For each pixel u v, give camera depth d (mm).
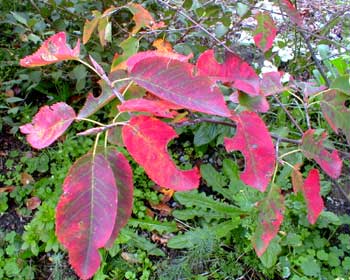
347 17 2686
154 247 2141
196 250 2016
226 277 2043
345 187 2432
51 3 2264
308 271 1984
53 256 2074
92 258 703
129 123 725
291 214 2240
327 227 2248
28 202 2295
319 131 2012
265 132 901
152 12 2348
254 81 931
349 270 2025
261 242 1085
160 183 726
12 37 2727
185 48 2031
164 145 717
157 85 745
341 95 1174
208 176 2371
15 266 2035
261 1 1886
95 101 821
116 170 785
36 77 2455
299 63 2543
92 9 2373
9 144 2594
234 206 2191
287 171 2244
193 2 2127
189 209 2268
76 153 2461
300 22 1355
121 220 814
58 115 753
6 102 2688
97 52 2383
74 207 713
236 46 2443
